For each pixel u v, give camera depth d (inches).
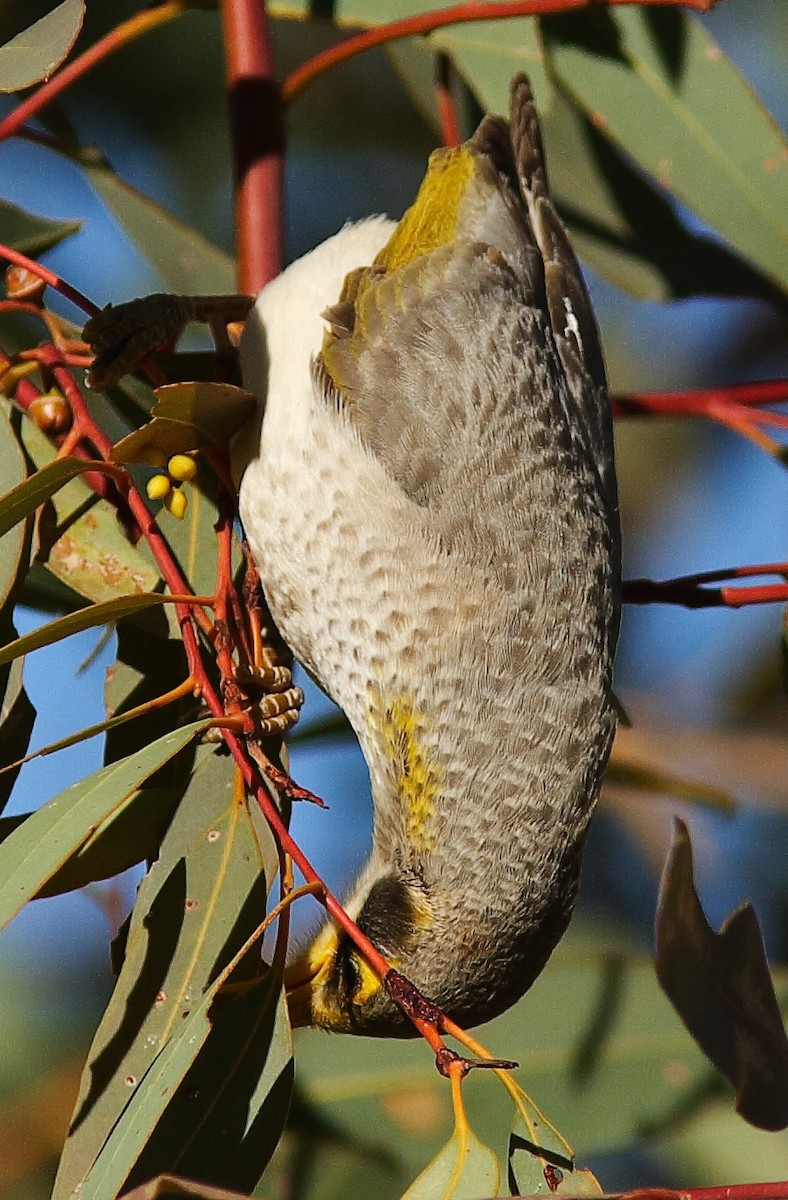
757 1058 284.4
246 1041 249.9
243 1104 247.8
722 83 388.8
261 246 351.6
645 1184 394.6
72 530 299.0
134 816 269.0
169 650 296.8
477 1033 348.5
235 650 289.9
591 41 392.5
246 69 357.1
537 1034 349.4
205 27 487.2
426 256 339.6
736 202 388.5
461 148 363.9
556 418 331.3
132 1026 257.3
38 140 390.6
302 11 379.9
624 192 426.3
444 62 387.5
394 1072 343.3
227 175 495.8
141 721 294.0
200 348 410.9
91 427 277.9
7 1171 362.3
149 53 484.7
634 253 423.8
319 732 365.7
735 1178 388.2
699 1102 345.1
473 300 334.6
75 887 263.6
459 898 297.9
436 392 319.6
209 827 271.4
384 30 341.1
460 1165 224.1
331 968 299.9
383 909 300.5
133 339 301.3
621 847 454.0
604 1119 343.9
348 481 313.1
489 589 308.3
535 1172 235.0
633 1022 350.9
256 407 317.1
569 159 427.2
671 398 373.4
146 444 284.0
